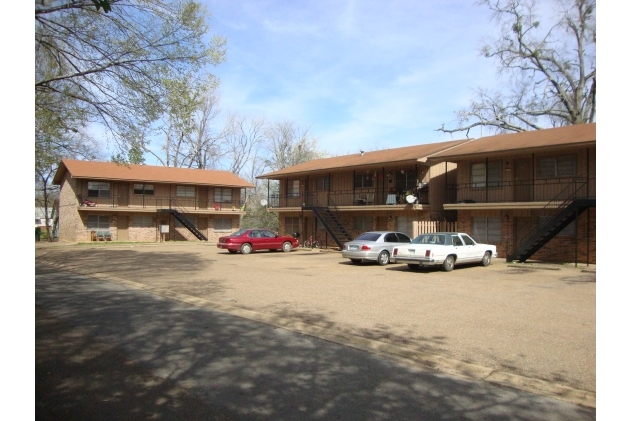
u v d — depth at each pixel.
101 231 38.66
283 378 5.62
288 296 11.35
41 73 13.35
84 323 8.48
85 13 12.34
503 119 36.94
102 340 7.30
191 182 41.41
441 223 23.98
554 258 20.69
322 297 11.20
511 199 22.11
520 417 4.54
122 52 13.04
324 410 4.69
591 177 19.53
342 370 5.94
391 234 19.97
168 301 10.82
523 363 6.19
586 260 19.53
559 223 18.86
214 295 11.52
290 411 4.66
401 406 4.80
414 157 24.31
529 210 21.44
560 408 4.77
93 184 38.34
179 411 4.65
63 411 4.64
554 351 6.71
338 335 7.62
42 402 4.87
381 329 8.02
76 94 13.80
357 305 10.16
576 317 8.93
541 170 21.31
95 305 10.28
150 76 13.52
